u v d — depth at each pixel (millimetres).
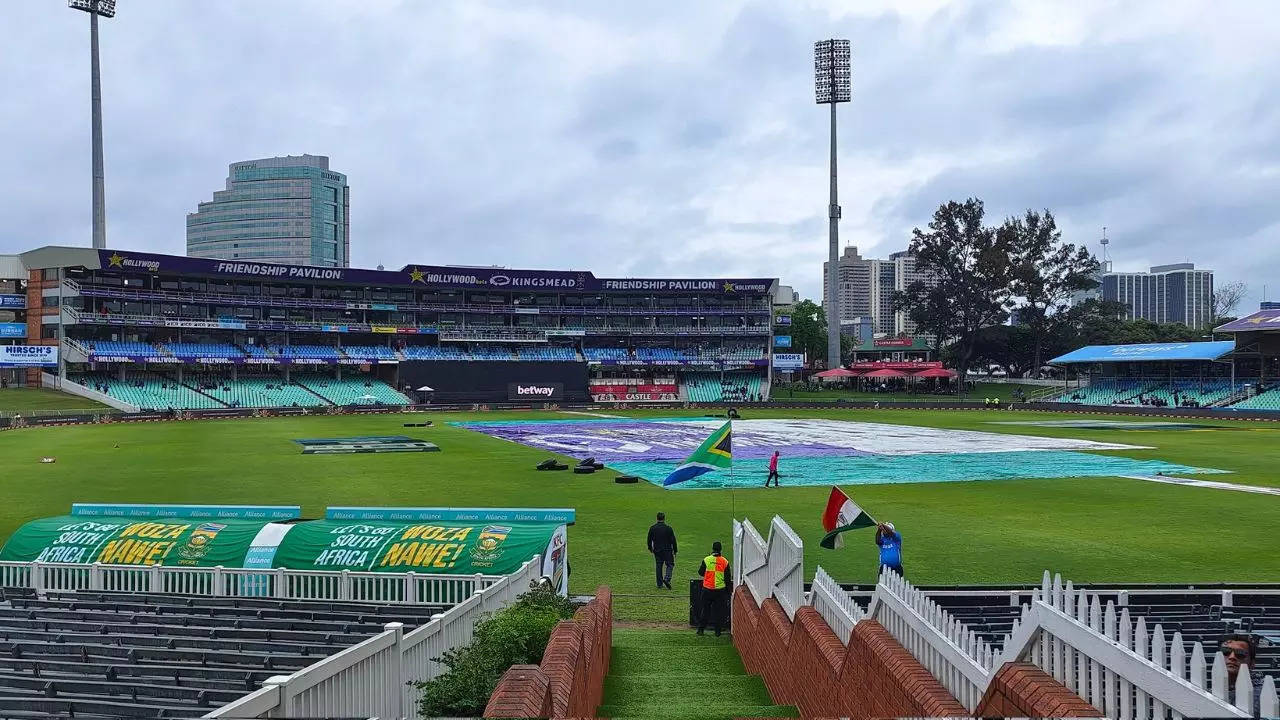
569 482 44062
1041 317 152125
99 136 123312
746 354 145375
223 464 51250
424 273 132875
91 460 52844
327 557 17953
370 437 71812
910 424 89188
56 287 110000
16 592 16516
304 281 126312
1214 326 161750
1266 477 46469
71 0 119938
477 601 13219
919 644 9211
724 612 19938
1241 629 11945
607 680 14688
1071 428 83125
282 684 7188
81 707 9148
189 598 15469
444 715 8992
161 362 111875
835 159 147875
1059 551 27578
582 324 145375
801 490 41656
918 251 148000
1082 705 6371
